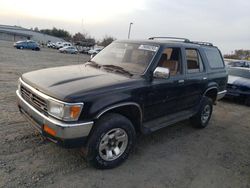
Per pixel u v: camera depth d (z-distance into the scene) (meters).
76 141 2.92
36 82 3.29
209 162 3.96
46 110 3.00
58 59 24.00
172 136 4.90
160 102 4.01
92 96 2.95
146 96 3.66
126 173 3.34
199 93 5.07
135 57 4.07
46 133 2.98
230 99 9.72
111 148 3.35
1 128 4.24
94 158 3.17
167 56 4.15
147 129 3.79
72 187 2.90
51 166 3.27
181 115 4.64
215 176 3.55
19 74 10.63
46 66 15.45
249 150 4.66
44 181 2.94
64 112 2.79
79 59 28.48
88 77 3.46
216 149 4.52
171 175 3.43
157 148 4.25
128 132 3.43
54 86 3.07
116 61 4.23
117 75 3.69
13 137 3.95
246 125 6.36
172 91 4.19
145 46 4.17
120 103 3.22
